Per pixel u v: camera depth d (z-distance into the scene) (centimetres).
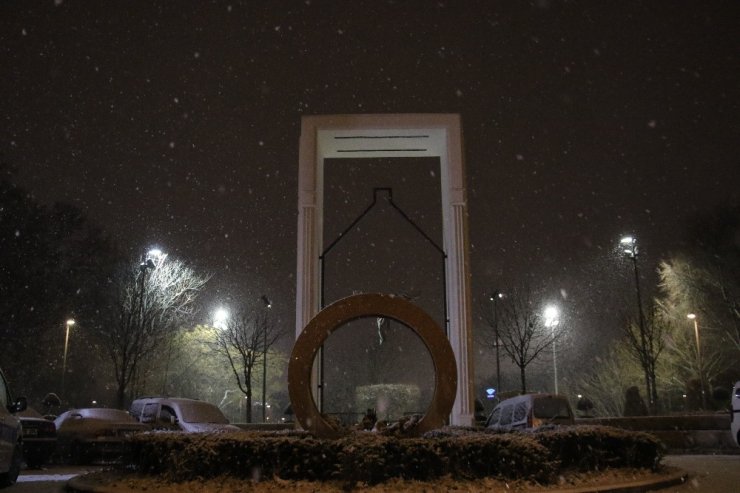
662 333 4350
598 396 5166
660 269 4400
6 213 4112
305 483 1051
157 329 3897
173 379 4797
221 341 4294
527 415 1903
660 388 4622
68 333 4559
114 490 1112
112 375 4772
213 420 2014
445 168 2278
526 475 1095
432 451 1066
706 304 4272
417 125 2223
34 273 4225
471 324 2045
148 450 1212
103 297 4588
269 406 6000
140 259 3916
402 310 1427
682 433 2759
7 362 4116
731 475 1498
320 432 1370
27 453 1775
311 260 2138
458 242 2116
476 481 1065
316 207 2200
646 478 1213
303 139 2225
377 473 1039
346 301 1435
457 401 1973
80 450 1978
